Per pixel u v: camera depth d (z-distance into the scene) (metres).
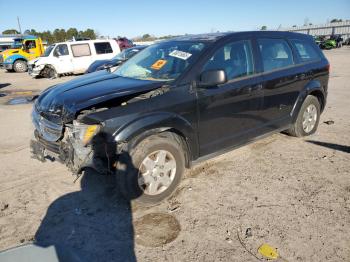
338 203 3.48
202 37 4.29
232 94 3.97
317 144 5.18
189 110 3.58
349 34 52.34
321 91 5.45
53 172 4.38
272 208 3.41
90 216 3.36
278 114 4.80
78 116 3.20
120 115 3.15
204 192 3.76
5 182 4.12
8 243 2.97
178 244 2.90
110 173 3.33
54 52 16.75
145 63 4.32
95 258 2.75
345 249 2.79
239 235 3.00
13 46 23.50
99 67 12.81
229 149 4.21
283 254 2.74
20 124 6.94
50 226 3.21
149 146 3.29
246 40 4.30
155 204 3.51
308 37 5.47
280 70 4.66
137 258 2.74
